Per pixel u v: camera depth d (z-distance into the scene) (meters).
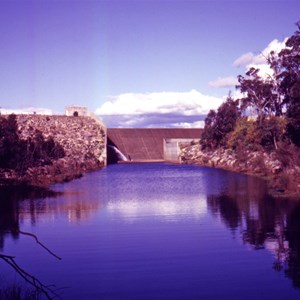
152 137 134.25
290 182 42.31
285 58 80.94
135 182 59.75
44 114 112.75
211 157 99.19
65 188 51.62
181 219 29.25
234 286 15.98
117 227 26.89
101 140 105.44
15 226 27.56
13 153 62.28
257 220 27.78
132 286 16.20
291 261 18.77
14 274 17.75
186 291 15.58
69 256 20.31
